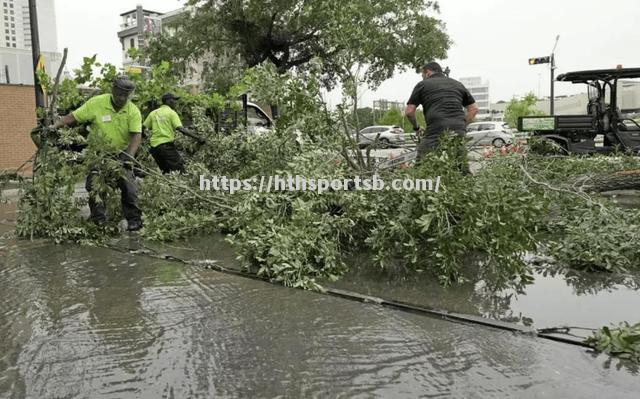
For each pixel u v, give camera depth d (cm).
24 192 671
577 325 334
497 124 2969
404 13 1978
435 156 474
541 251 524
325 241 462
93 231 626
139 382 265
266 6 2308
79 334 326
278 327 334
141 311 365
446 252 426
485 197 419
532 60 2575
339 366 279
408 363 282
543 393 249
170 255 537
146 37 2648
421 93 674
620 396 245
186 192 677
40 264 502
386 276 451
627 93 1223
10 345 312
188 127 940
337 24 644
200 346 306
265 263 466
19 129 1616
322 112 630
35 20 1148
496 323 334
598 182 782
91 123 665
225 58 2683
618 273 453
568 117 1245
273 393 253
